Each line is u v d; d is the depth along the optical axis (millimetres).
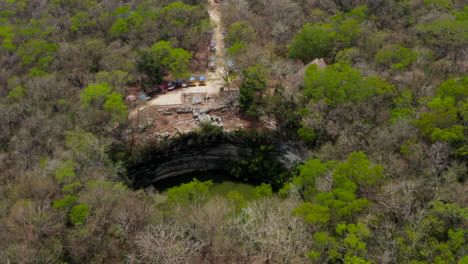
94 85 76875
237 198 65125
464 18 95812
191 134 81750
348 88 71875
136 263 53375
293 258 51719
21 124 74938
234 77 87688
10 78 86438
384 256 47094
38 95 81000
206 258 52938
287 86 84812
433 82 75750
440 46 90750
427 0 107750
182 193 60906
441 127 60781
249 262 52688
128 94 89188
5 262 49625
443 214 48719
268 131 81562
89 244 54781
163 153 80938
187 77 89875
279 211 58438
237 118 85250
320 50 93562
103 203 58156
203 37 106188
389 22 105375
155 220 57406
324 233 49188
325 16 108625
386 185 55938
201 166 86500
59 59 91562
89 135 70188
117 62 89500
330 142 70250
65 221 55906
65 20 108000
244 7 111000
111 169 68750
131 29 99875
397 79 76750
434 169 56375
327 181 58406
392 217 53062
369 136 66500
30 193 59250
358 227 47750
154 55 88625
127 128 79375
